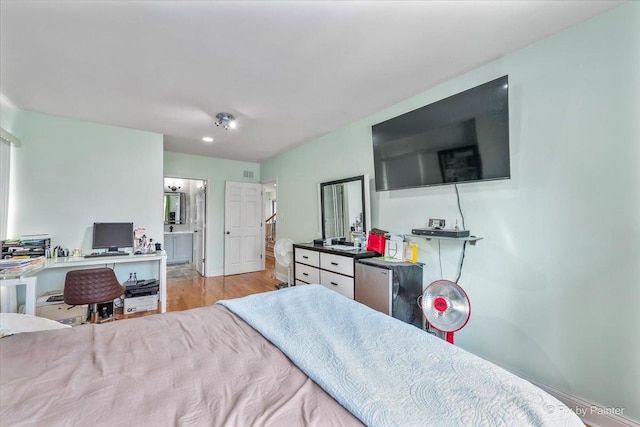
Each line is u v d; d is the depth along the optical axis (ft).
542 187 5.95
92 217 10.69
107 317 9.86
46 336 4.06
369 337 3.92
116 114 9.88
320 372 3.06
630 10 4.88
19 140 9.42
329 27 5.49
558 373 5.71
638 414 4.79
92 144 10.71
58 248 9.88
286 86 7.95
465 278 7.32
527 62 6.18
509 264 6.47
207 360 3.44
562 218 5.67
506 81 6.03
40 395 2.72
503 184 6.59
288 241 13.26
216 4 4.86
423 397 2.66
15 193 9.48
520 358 6.25
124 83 7.68
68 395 2.73
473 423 2.34
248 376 3.10
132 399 2.68
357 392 2.71
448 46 6.17
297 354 3.46
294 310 4.99
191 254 22.66
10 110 9.37
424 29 5.58
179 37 5.76
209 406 2.59
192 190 22.45
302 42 5.96
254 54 6.39
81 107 9.27
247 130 11.81
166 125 11.04
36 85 7.76
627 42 4.91
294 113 9.96
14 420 2.37
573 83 5.52
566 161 5.62
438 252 7.98
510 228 6.46
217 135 12.48
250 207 18.56
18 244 8.99
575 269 5.50
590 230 5.31
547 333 5.87
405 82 7.79
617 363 5.00
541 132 5.96
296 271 11.75
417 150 7.96
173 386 2.90
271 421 2.37
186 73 7.18
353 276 8.69
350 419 2.44
